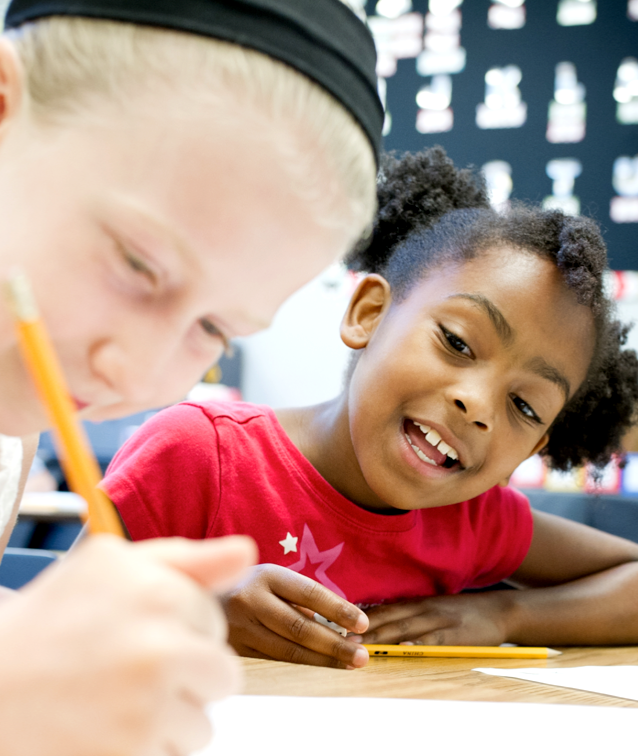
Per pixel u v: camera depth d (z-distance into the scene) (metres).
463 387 0.84
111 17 0.38
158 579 0.23
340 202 0.41
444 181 1.10
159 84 0.36
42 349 0.25
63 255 0.37
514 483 2.25
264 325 0.42
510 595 1.01
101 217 0.36
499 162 3.24
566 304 0.89
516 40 3.22
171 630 0.22
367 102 0.42
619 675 0.67
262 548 0.92
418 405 0.85
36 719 0.21
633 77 3.15
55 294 0.37
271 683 0.52
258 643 0.68
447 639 0.87
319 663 0.66
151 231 0.36
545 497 1.51
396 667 0.69
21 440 0.72
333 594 0.70
